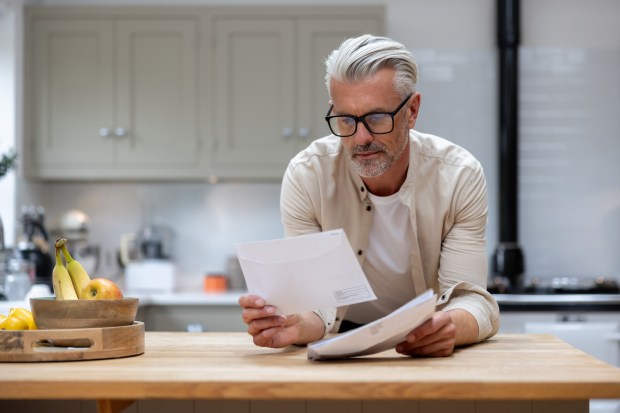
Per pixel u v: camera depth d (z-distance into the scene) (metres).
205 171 5.13
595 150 5.66
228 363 1.92
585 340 4.74
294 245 1.96
